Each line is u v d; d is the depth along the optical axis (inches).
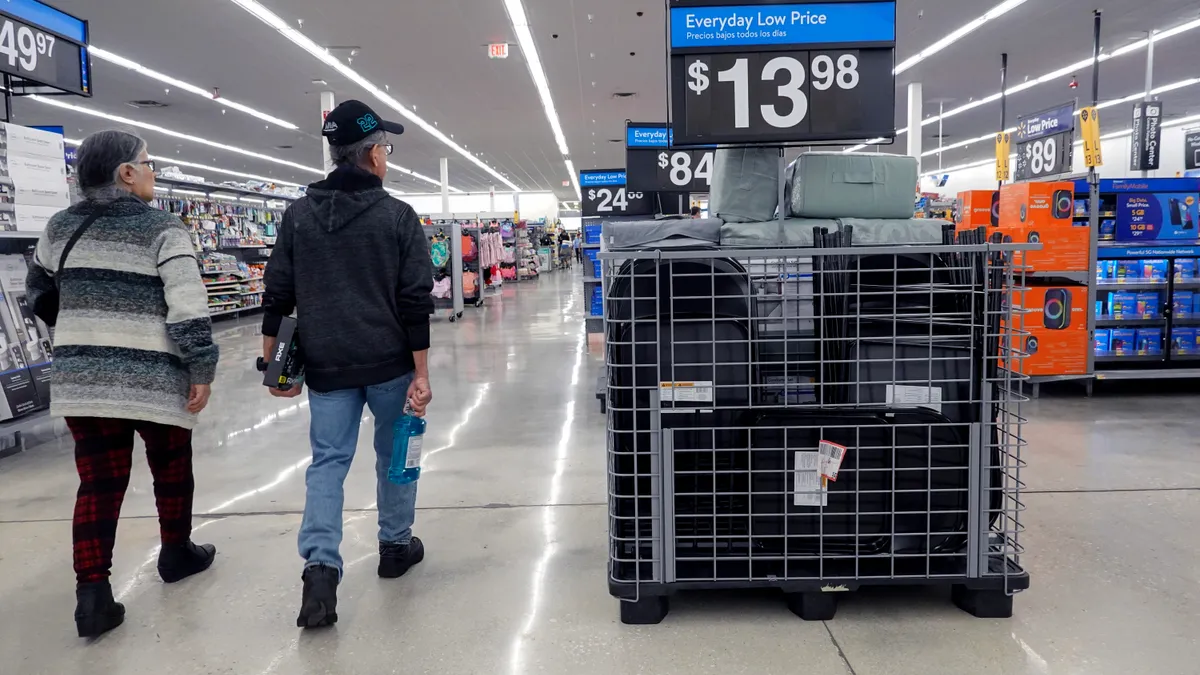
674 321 78.5
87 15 389.1
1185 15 416.5
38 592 92.6
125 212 81.7
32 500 128.6
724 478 80.3
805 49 89.4
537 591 89.1
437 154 963.3
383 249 82.6
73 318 79.7
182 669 73.8
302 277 82.6
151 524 114.4
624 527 81.7
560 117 726.5
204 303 83.0
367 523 112.9
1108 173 909.8
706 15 89.1
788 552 79.8
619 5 389.1
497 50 462.3
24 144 167.6
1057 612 80.7
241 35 430.6
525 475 136.3
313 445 84.7
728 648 74.7
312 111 666.8
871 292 78.6
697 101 89.9
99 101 607.5
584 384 227.1
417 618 83.0
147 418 81.0
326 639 78.9
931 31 442.0
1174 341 205.8
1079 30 444.1
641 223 94.2
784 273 81.1
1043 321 195.2
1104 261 204.5
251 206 473.1
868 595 85.8
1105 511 111.3
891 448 77.1
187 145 853.8
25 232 161.8
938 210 390.3
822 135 89.9
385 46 460.1
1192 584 87.1
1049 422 170.1
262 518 116.7
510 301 547.2
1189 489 121.3
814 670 70.4
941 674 69.2
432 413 190.9
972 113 714.8
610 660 73.1
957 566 80.7
